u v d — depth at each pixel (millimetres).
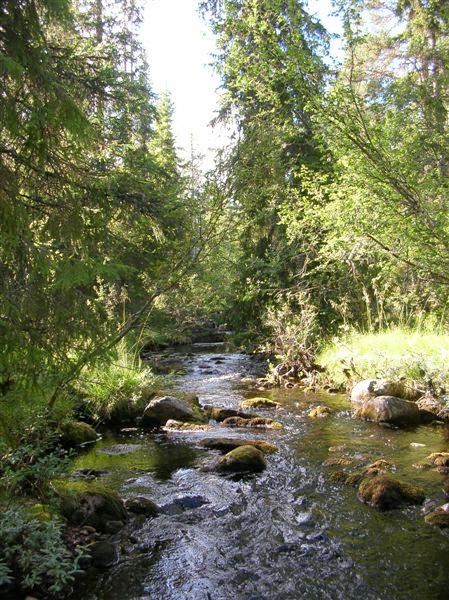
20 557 3344
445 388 8023
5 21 3545
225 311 15836
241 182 4965
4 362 3338
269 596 3377
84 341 3881
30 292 3420
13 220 3506
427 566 3678
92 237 4609
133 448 6496
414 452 6070
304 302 12062
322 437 6789
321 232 10680
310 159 11273
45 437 4348
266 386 10664
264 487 5156
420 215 5148
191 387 10633
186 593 3395
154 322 12008
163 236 6117
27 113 3797
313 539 4090
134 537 4105
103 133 6980
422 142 5500
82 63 6617
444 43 6754
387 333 10578
